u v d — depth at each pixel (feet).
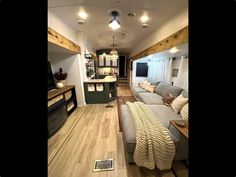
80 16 9.56
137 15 9.19
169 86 13.47
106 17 9.75
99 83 16.84
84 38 15.57
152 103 12.37
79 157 7.04
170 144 5.82
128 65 32.32
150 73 22.50
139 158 5.82
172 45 8.88
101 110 14.49
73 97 14.83
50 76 12.18
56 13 8.95
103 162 6.67
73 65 14.85
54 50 12.15
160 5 7.66
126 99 19.74
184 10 7.63
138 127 6.52
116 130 9.94
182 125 5.83
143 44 16.75
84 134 9.36
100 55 30.58
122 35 15.17
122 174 5.98
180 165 6.47
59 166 6.43
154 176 5.88
